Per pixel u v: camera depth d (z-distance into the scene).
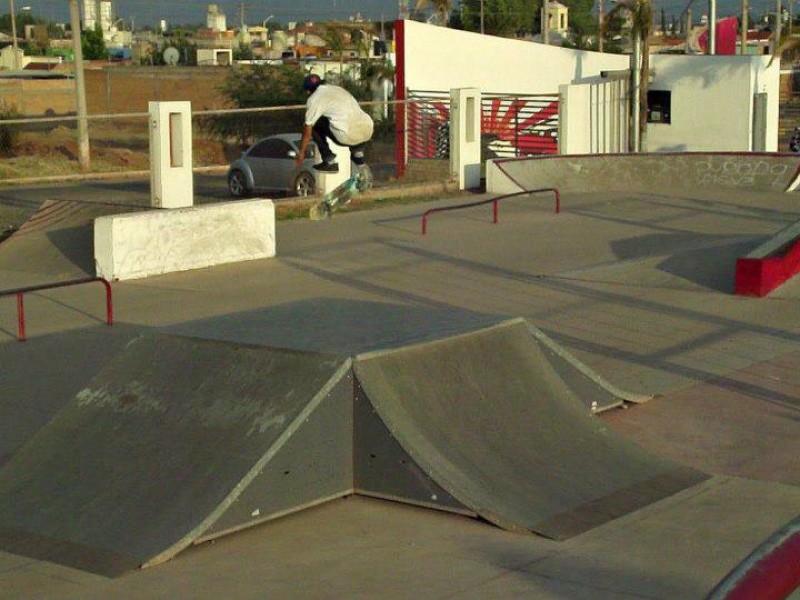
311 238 18.08
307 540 6.11
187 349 7.26
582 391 8.59
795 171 24.45
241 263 15.77
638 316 12.45
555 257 16.31
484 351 7.51
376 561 5.77
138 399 7.01
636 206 22.11
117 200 22.91
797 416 8.73
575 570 5.61
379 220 20.19
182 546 5.86
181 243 15.05
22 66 73.81
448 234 18.50
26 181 26.81
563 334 11.55
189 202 19.86
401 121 28.78
